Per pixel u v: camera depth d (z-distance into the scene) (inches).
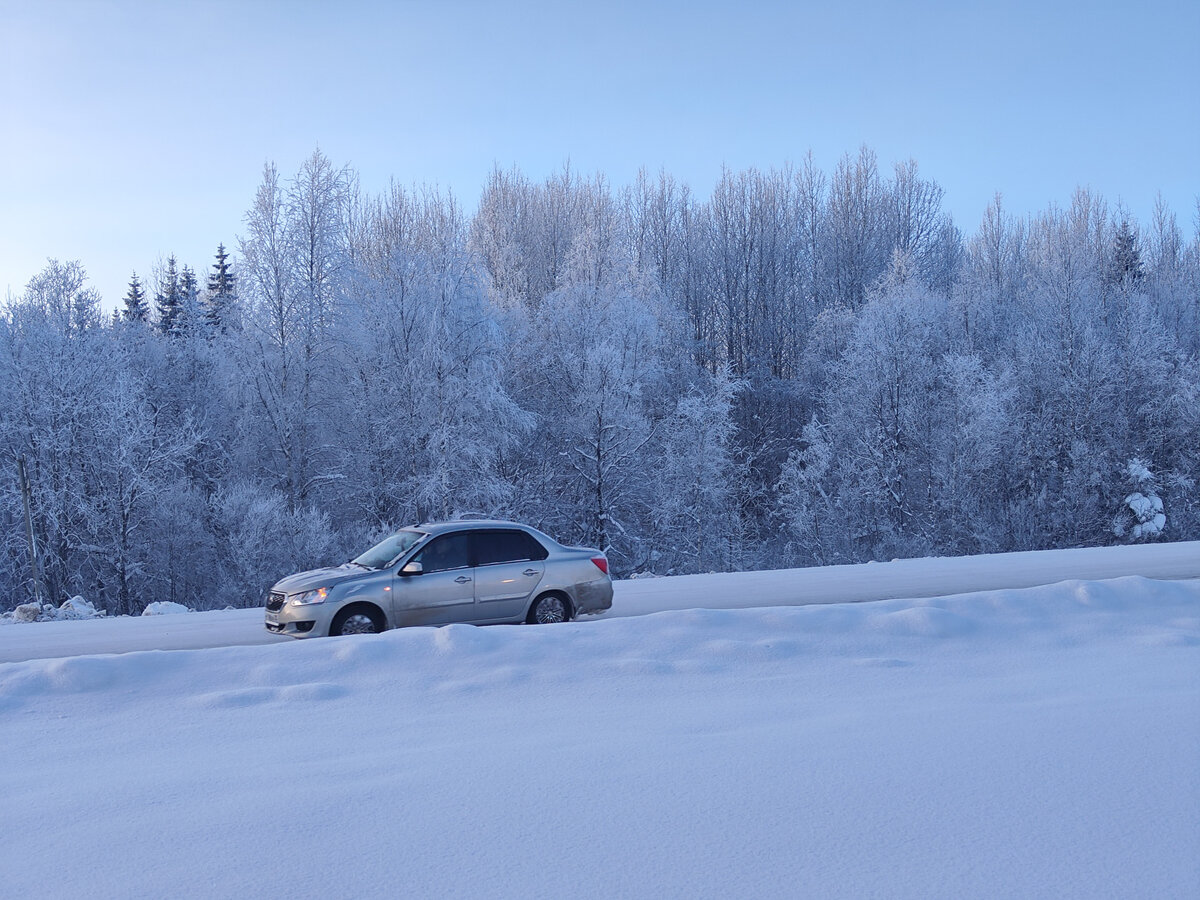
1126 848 154.2
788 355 2149.4
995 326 1879.9
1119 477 1535.4
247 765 204.8
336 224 1322.6
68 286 1318.9
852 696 261.6
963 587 618.2
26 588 1162.6
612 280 1595.7
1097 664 301.6
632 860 150.6
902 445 1587.1
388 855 153.5
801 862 149.3
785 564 1477.6
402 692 267.4
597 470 1398.9
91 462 1177.4
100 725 240.4
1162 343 1619.1
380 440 1294.3
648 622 333.1
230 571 1132.5
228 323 1320.1
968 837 158.9
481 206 2031.3
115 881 145.6
